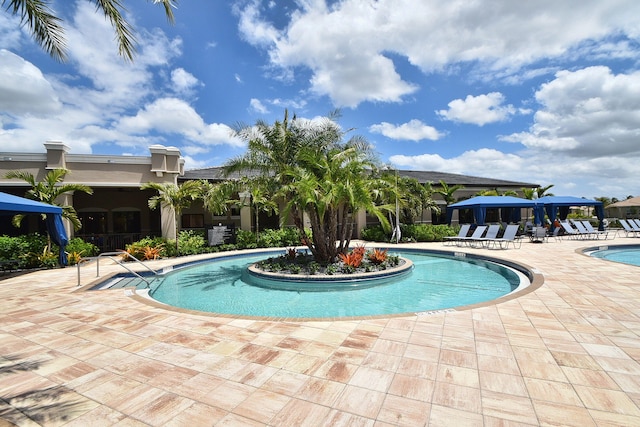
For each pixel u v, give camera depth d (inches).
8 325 220.7
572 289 285.3
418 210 812.0
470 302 310.0
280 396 125.3
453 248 647.8
